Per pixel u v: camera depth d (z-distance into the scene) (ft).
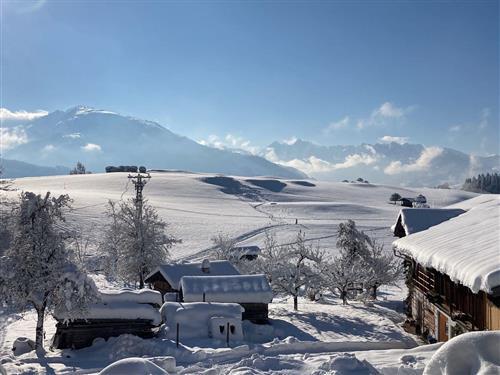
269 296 120.78
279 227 346.95
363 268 162.81
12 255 92.84
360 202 590.55
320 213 440.45
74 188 510.17
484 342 31.42
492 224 79.87
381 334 103.71
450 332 79.97
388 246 287.89
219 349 82.58
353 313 130.31
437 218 117.60
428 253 76.89
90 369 71.31
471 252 64.80
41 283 91.76
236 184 612.70
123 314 97.91
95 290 95.35
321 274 155.43
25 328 117.29
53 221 97.35
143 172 644.27
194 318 101.50
